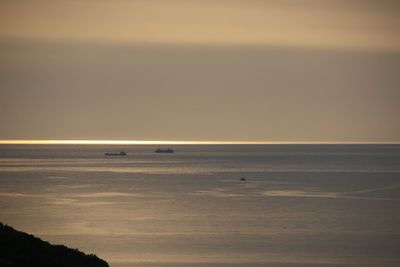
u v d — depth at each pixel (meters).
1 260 139.88
